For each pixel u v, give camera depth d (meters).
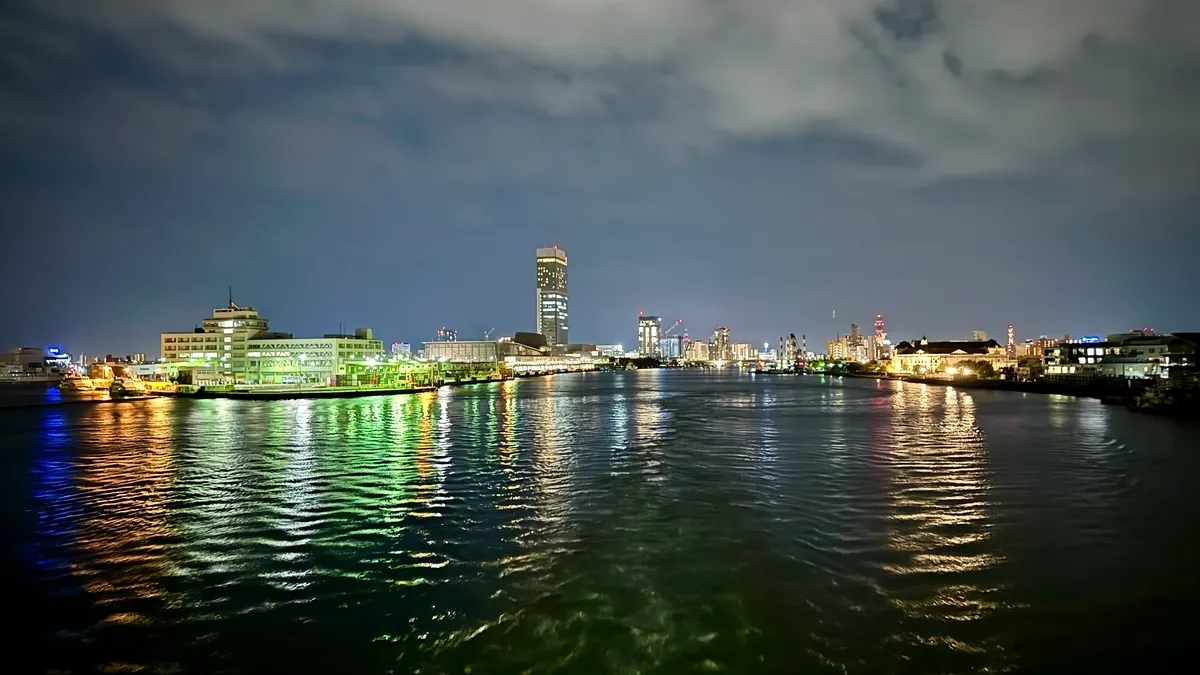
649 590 19.91
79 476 42.12
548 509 30.70
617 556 23.23
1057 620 17.44
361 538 26.16
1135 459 42.81
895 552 23.22
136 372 196.25
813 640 16.45
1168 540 24.30
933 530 26.03
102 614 18.94
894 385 180.38
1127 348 137.88
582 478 38.66
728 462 44.00
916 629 16.97
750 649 16.03
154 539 26.53
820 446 51.72
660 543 24.75
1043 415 76.19
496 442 57.59
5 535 27.34
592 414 88.69
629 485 36.25
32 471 44.41
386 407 109.50
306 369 181.12
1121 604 18.39
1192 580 20.12
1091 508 29.39
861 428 65.06
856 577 20.75
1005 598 18.91
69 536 27.14
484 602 19.25
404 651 16.33
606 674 15.01
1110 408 86.56
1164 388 80.25
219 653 16.45
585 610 18.50
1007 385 142.38
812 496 32.66
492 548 24.50
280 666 15.73
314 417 89.06
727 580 20.62
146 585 21.25
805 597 19.16
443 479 38.91
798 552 23.36
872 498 32.00
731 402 111.12
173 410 106.31
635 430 66.69
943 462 42.50
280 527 28.17
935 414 80.38
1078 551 23.09
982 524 26.88
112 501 34.00
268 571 22.38
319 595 20.08
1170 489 33.31
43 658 16.34
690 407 100.06
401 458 48.03
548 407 104.19
